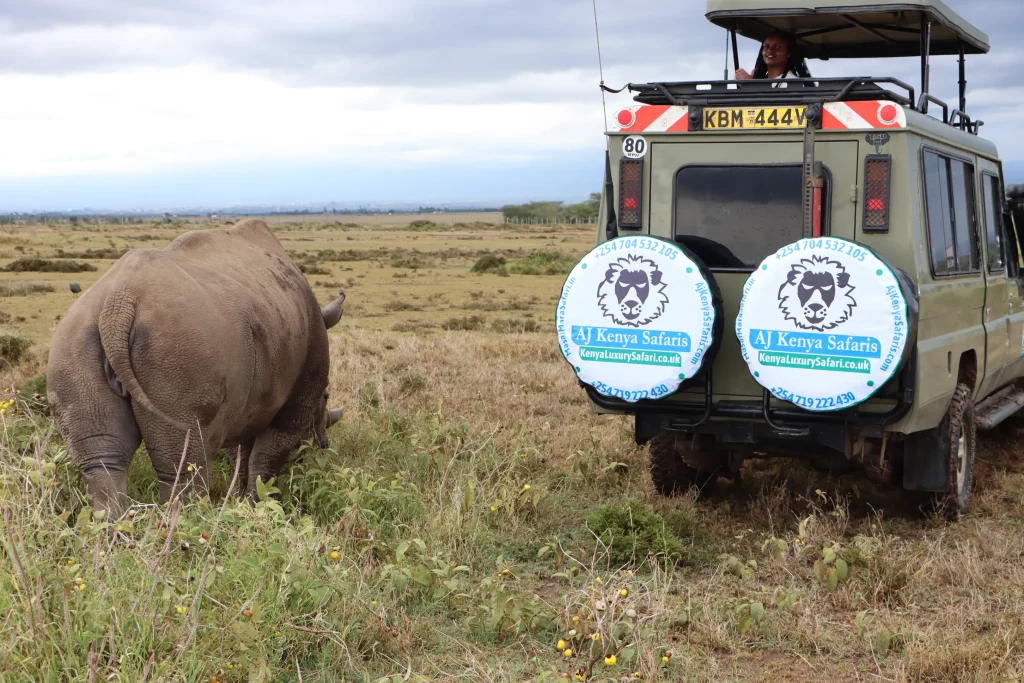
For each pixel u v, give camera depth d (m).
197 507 5.47
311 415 7.63
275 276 7.09
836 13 7.29
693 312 6.22
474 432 9.26
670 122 6.80
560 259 51.50
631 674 4.62
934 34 8.42
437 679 4.67
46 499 5.56
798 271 5.94
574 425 10.17
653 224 6.93
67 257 55.03
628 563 6.20
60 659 4.17
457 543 6.34
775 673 4.82
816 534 6.63
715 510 7.47
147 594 4.48
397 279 41.53
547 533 6.90
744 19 8.00
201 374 5.67
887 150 6.36
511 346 16.70
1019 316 9.33
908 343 5.80
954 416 7.05
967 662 4.73
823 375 5.96
